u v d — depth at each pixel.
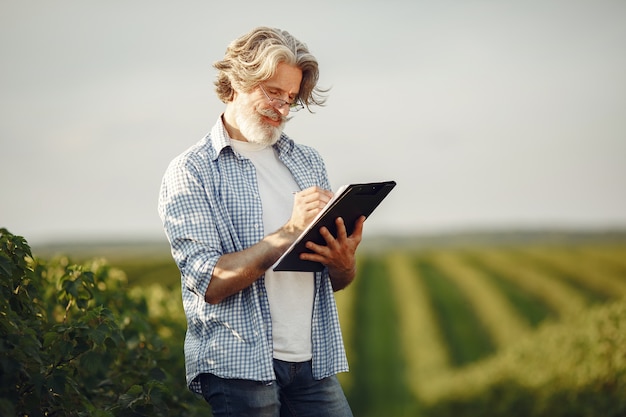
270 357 2.70
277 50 2.74
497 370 9.69
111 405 3.55
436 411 10.52
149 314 4.81
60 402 3.07
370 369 12.13
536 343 9.09
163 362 3.99
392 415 10.96
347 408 2.92
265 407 2.71
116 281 4.52
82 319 3.30
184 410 3.87
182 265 2.71
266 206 2.83
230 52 2.84
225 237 2.76
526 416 8.69
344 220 2.70
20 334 2.95
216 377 2.73
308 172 3.00
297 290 2.82
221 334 2.73
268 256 2.62
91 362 3.27
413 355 12.45
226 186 2.80
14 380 2.88
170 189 2.79
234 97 2.90
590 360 7.55
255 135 2.81
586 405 7.41
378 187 2.69
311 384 2.84
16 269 3.20
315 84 2.92
